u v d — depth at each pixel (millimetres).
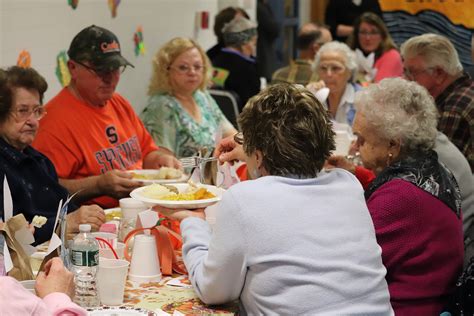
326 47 5219
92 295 2221
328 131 2252
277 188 2158
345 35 8781
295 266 2082
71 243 2299
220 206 2160
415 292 2607
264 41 7988
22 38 4262
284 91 2248
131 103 5820
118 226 2963
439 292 2631
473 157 4160
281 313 2076
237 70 6180
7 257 2137
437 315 2627
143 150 4363
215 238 2148
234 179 3217
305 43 7094
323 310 2066
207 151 3523
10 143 3059
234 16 6297
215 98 5719
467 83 4301
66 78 4777
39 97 3084
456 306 2639
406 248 2596
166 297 2373
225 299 2225
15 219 2268
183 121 4727
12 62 4172
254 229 2098
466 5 8195
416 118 2824
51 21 4555
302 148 2197
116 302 2287
